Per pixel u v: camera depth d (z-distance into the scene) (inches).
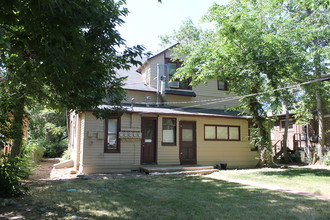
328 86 580.1
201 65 539.8
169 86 609.3
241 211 211.6
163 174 464.8
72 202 234.8
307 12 589.0
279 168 565.3
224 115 597.9
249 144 630.5
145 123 535.8
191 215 199.0
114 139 502.6
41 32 166.7
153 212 205.9
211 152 585.6
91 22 196.9
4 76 287.9
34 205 219.1
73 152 611.5
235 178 413.4
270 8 513.7
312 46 521.3
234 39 481.7
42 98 327.9
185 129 570.6
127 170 499.8
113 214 198.5
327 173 466.3
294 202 245.1
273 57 467.2
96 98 279.4
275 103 499.8
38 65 205.6
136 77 650.2
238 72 502.6
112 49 223.9
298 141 795.4
